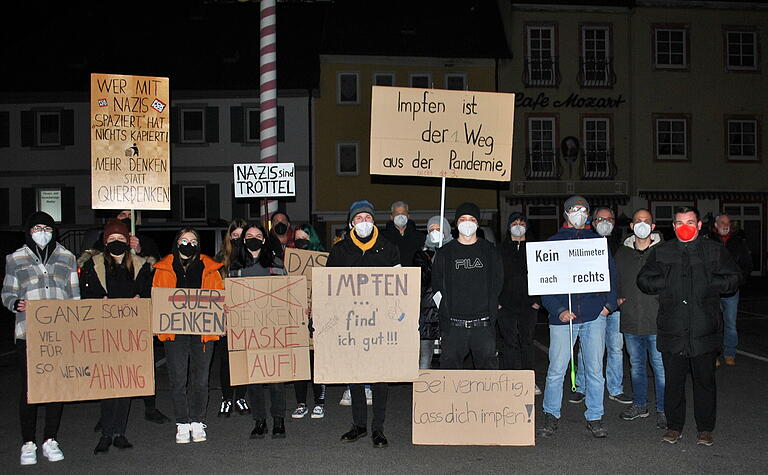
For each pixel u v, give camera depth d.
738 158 30.16
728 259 6.39
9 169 29.05
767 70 30.25
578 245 6.59
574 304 6.69
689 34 29.83
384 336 6.40
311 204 28.50
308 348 6.66
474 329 6.49
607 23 29.69
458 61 29.14
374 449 6.41
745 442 6.47
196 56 30.05
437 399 6.45
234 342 6.55
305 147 28.48
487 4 31.69
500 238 28.81
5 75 29.33
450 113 7.21
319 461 6.07
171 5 31.86
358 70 28.77
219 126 28.80
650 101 29.62
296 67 29.02
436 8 31.16
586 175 29.53
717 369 9.89
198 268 6.72
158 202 8.02
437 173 7.20
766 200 30.22
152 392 6.45
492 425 6.42
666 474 5.64
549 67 29.44
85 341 6.27
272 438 6.75
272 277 6.62
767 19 30.19
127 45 30.53
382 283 6.41
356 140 28.67
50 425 6.21
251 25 31.31
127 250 6.65
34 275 6.27
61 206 28.92
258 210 28.72
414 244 8.49
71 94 28.73
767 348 11.73
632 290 7.21
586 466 5.86
